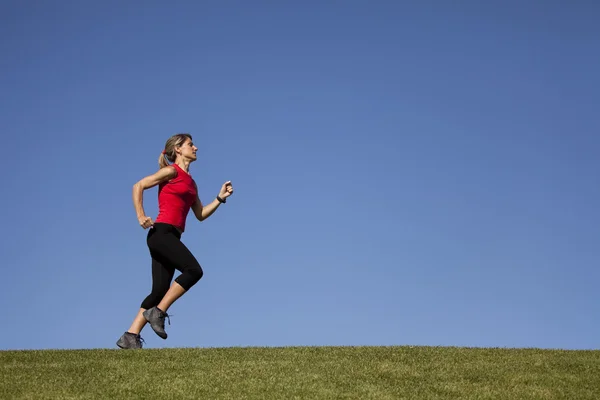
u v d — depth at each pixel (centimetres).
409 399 666
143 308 845
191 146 880
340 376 727
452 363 795
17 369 735
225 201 920
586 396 688
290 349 853
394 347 881
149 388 673
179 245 836
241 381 701
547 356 838
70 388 671
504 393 689
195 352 816
